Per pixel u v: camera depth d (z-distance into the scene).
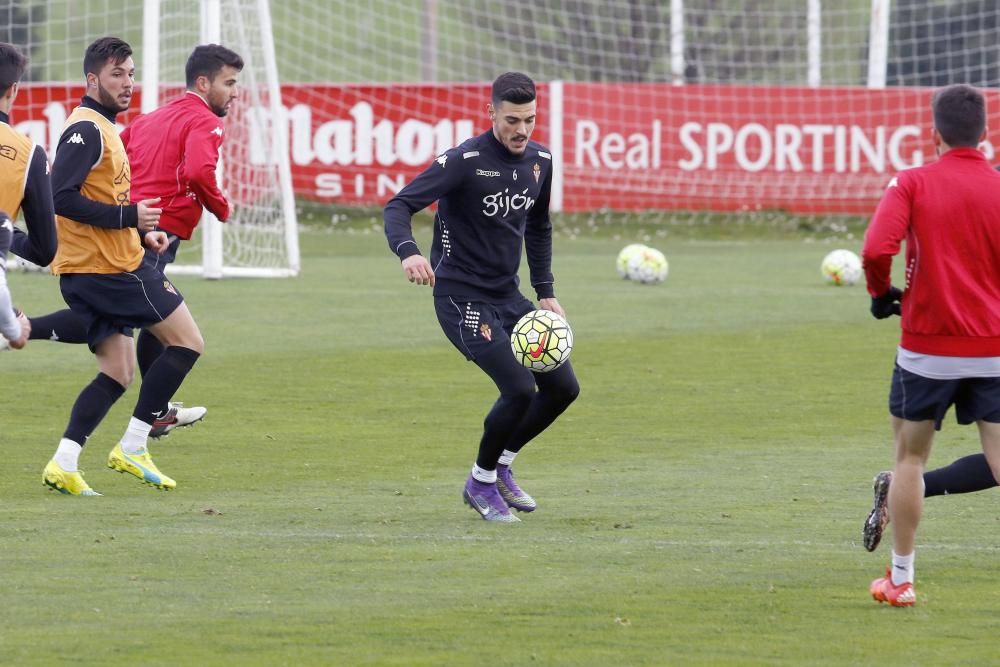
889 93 85.44
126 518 22.66
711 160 86.38
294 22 128.62
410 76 119.62
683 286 60.31
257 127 63.84
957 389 18.14
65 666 15.17
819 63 94.44
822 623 17.08
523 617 17.22
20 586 18.39
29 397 33.91
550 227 25.02
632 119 86.12
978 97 17.95
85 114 24.50
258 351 41.41
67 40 88.19
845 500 24.39
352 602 17.81
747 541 21.39
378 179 85.38
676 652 15.86
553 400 23.42
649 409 33.62
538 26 109.62
